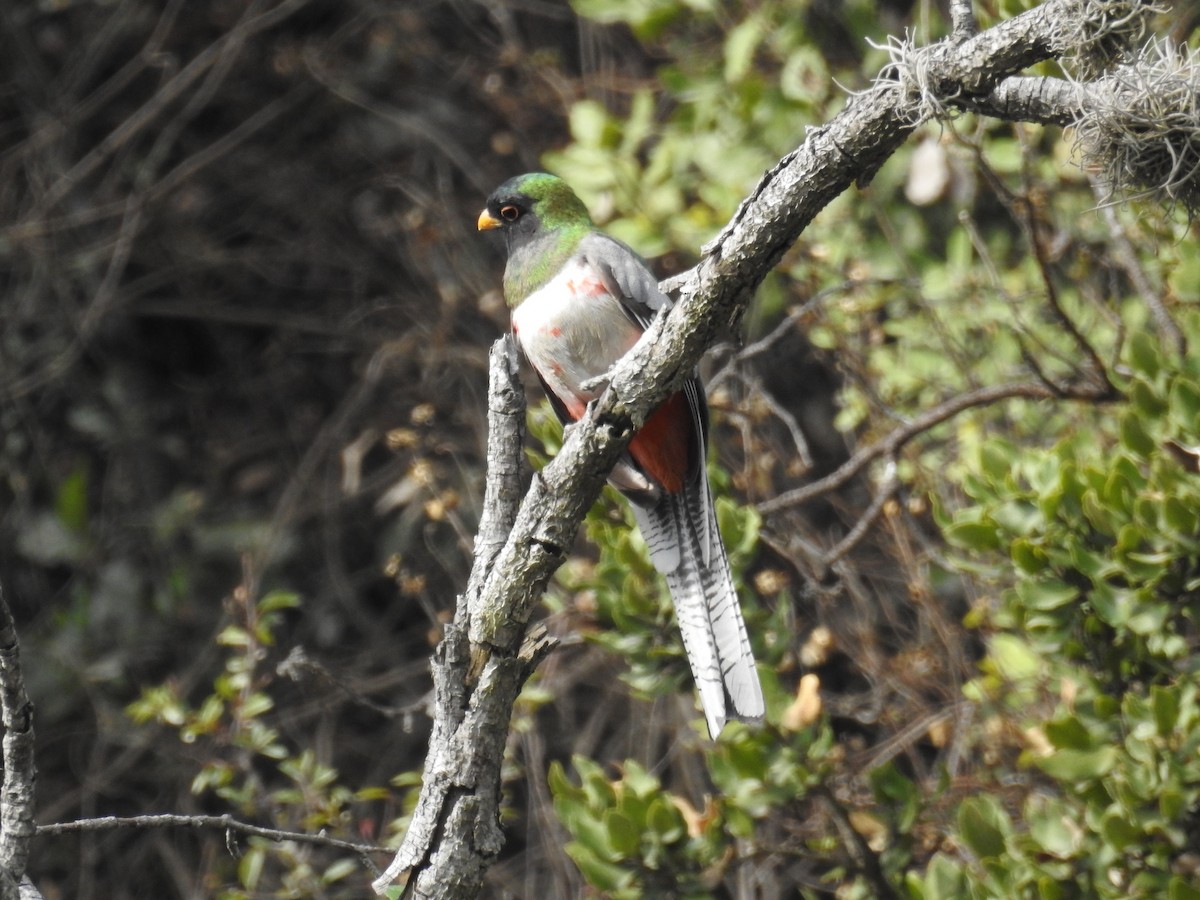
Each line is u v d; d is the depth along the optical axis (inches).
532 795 476.7
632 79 542.3
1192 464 310.5
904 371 427.8
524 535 217.3
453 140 581.6
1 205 570.9
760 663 331.9
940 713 382.9
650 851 319.3
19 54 582.6
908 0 495.5
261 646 444.1
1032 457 318.7
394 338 569.6
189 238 586.6
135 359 591.2
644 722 488.1
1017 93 204.2
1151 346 307.9
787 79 447.2
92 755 520.4
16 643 201.9
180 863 512.4
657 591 324.5
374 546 554.6
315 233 587.2
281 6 584.4
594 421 214.8
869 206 432.5
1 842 209.0
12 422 566.6
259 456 581.9
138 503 566.6
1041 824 309.4
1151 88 195.9
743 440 428.8
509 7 572.4
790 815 373.1
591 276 321.7
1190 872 301.4
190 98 599.5
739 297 207.0
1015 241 459.5
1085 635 301.1
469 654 217.8
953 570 377.7
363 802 493.0
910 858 342.0
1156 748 290.2
